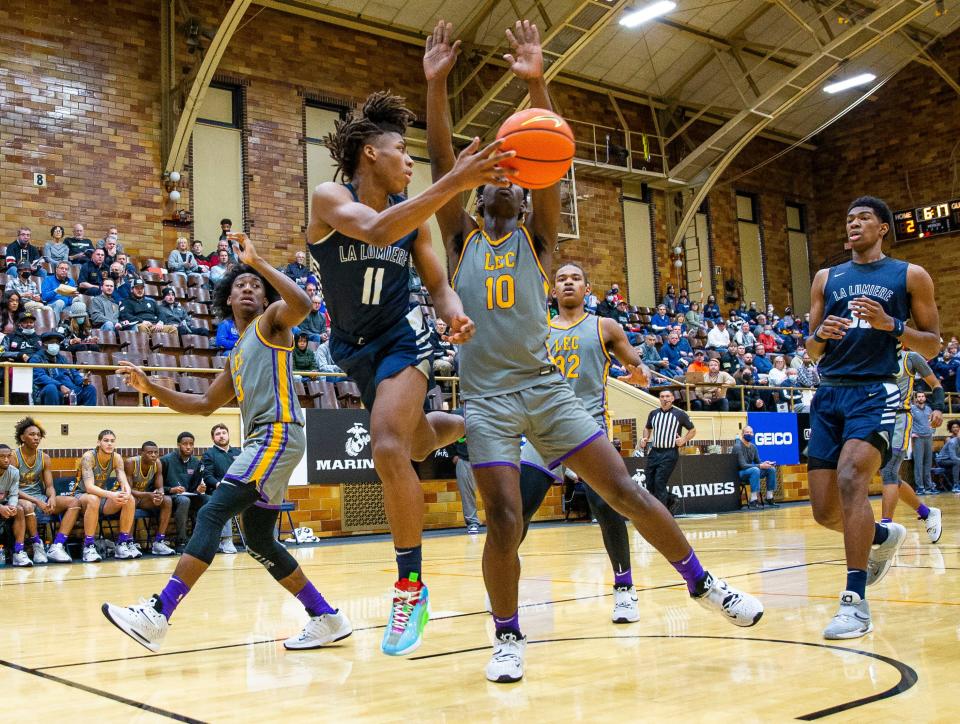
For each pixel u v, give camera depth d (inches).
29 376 382.3
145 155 601.9
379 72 713.0
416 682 115.9
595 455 120.7
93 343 454.9
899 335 143.7
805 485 636.7
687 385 580.7
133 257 589.9
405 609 113.0
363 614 181.2
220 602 207.3
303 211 669.9
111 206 585.6
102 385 430.6
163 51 611.5
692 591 124.3
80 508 350.3
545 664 124.6
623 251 854.5
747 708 96.3
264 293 157.2
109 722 97.0
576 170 818.2
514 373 121.1
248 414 147.3
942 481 688.4
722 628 148.9
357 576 261.4
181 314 528.7
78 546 364.2
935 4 823.7
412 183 722.2
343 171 124.2
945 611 158.2
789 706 96.3
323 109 694.5
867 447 146.4
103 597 223.1
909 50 887.1
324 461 434.3
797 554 271.4
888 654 122.2
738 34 827.4
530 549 329.7
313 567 293.0
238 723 96.3
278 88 666.2
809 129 986.1
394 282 119.3
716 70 864.3
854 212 158.9
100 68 590.2
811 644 131.6
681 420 463.8
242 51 653.3
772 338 832.3
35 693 112.4
